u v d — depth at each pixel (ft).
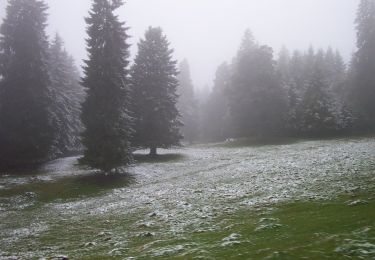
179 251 34.53
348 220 36.11
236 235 36.88
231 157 134.62
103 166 104.01
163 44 152.25
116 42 110.63
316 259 25.89
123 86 110.83
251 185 74.43
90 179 106.93
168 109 148.56
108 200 82.64
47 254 42.80
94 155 104.53
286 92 189.37
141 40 152.15
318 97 185.06
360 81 193.16
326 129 183.93
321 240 30.42
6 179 106.52
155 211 60.90
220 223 46.11
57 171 120.37
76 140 176.14
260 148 153.38
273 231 37.06
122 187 98.73
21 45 124.36
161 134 146.61
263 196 60.54
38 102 123.13
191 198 70.08
